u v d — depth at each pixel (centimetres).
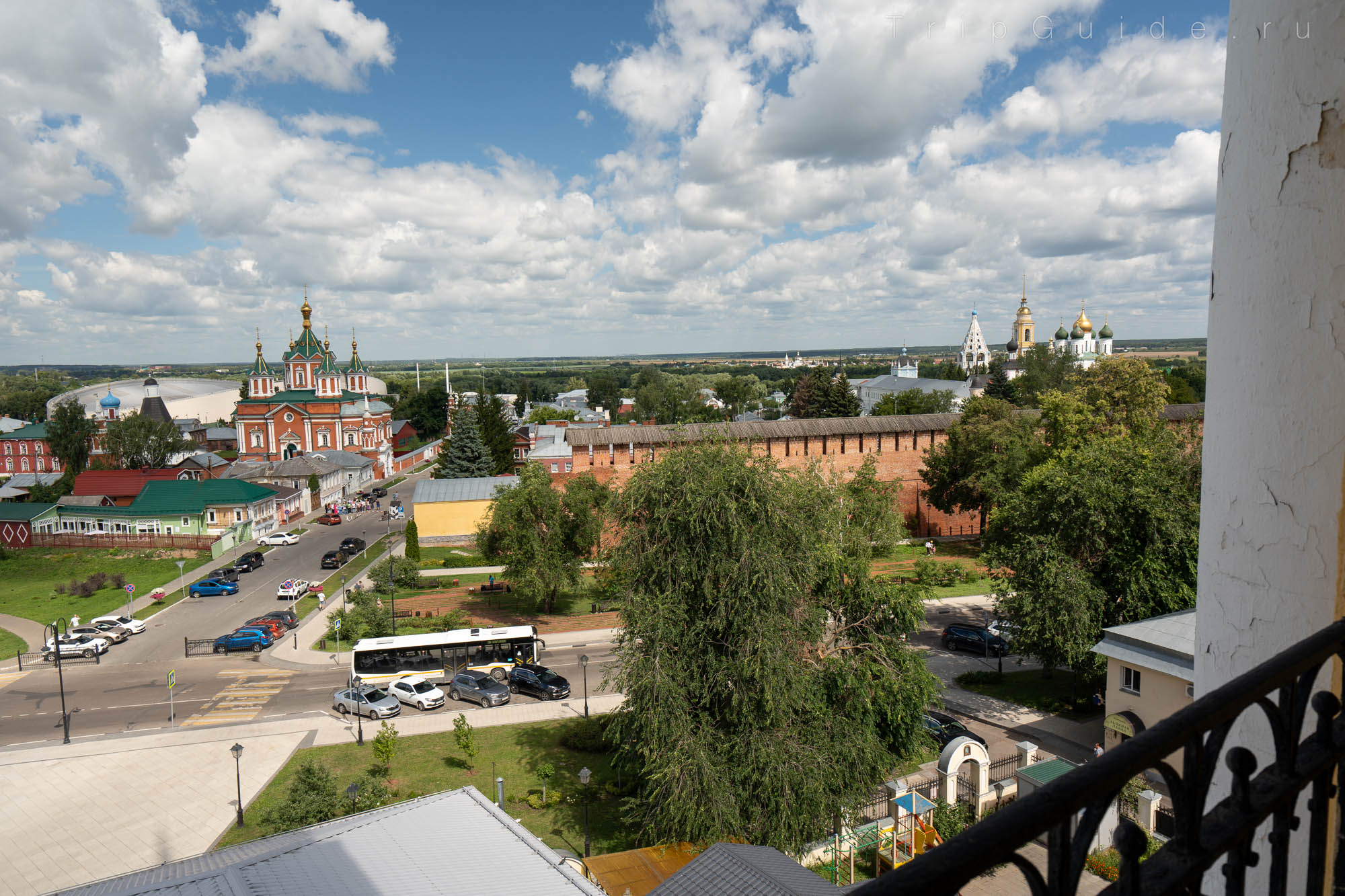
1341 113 252
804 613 2077
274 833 2111
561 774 2541
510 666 3522
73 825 2298
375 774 2564
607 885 1720
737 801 1853
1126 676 2405
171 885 1255
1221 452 300
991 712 2934
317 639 4059
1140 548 2702
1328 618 259
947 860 145
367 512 7875
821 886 1373
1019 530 3047
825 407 9919
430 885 1338
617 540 2206
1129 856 180
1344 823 254
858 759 1948
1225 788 302
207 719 3061
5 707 3206
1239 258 289
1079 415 4844
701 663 1950
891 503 4041
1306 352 263
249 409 9250
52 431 8438
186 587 5072
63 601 4891
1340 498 254
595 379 18600
